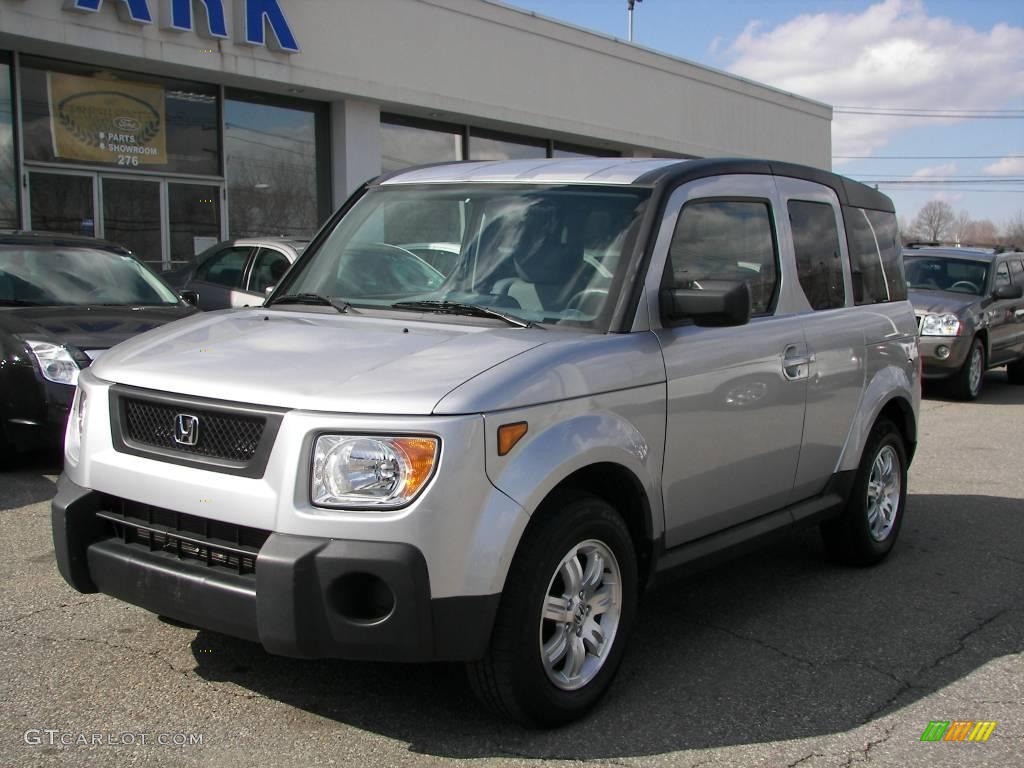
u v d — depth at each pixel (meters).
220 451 3.38
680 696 3.98
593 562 3.74
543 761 3.41
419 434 3.18
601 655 3.79
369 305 4.40
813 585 5.47
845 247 5.52
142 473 3.50
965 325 12.92
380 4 16.02
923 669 4.34
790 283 4.96
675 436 4.07
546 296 4.09
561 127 19.70
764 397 4.61
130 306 8.13
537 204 4.41
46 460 7.72
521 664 3.40
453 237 4.51
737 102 24.97
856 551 5.66
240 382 3.42
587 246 4.17
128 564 3.53
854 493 5.51
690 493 4.23
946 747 3.62
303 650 3.17
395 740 3.52
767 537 4.79
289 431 3.23
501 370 3.42
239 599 3.26
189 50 13.65
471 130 19.03
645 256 4.06
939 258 14.32
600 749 3.52
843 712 3.88
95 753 3.37
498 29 18.16
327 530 3.17
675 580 4.27
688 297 3.99
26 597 4.81
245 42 14.14
